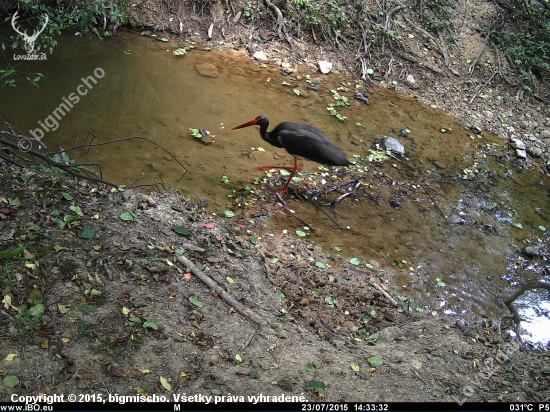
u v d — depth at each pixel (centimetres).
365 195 808
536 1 1359
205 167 767
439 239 759
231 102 932
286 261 635
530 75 1229
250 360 456
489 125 1084
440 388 486
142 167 734
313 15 1161
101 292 463
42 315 423
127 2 1070
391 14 1223
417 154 934
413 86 1125
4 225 493
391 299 629
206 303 504
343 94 1051
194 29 1109
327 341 534
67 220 524
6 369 370
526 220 844
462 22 1278
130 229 556
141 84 930
